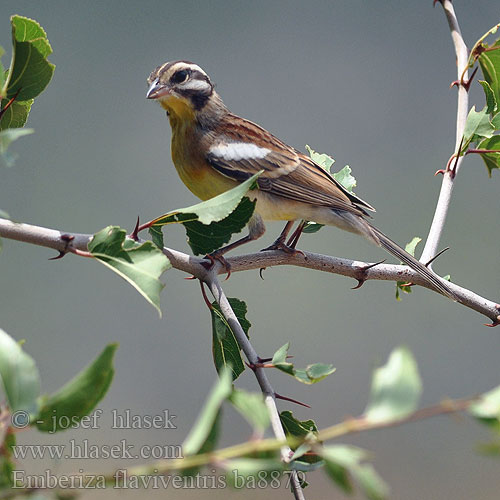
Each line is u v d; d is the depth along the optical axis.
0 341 2.79
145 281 3.92
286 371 4.06
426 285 6.31
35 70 4.63
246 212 4.74
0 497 2.55
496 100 6.50
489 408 2.28
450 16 7.18
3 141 3.32
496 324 6.24
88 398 2.87
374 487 2.29
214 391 2.47
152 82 7.42
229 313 4.83
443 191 6.62
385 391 2.36
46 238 4.23
